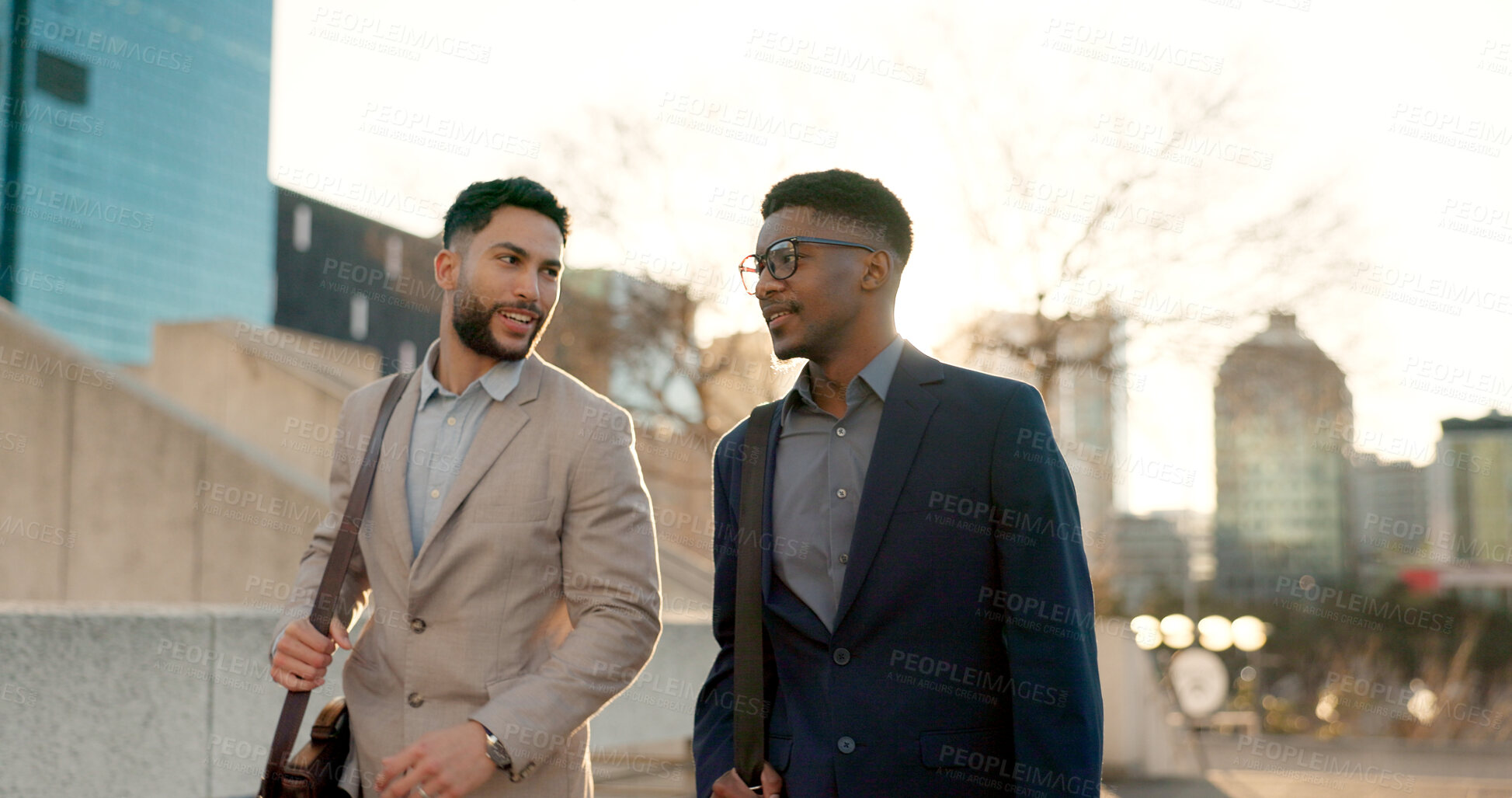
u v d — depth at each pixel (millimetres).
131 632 3531
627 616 2326
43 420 6711
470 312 2359
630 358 17234
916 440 2262
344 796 2322
